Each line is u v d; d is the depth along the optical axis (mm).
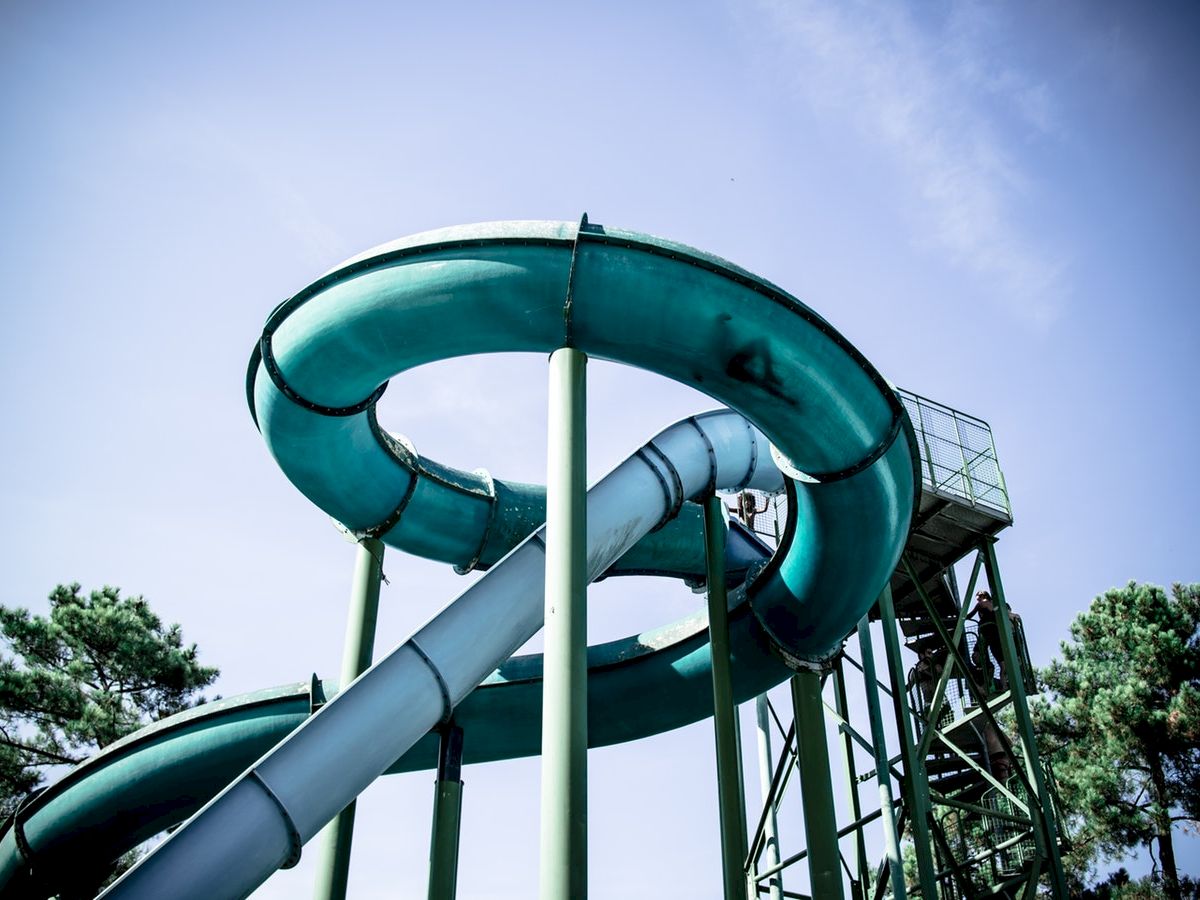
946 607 19031
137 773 15359
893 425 13398
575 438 11703
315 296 13117
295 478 14906
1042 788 15789
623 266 11992
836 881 13438
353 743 11312
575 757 9781
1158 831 27625
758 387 12602
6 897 15383
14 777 24125
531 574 12844
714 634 14250
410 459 15969
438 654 12031
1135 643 29891
